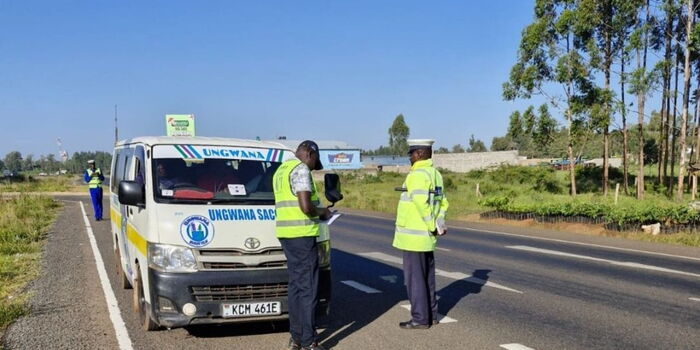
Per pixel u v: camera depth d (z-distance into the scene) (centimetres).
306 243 529
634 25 3064
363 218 2161
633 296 795
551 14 3184
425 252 633
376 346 568
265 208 591
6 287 811
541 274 966
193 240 546
